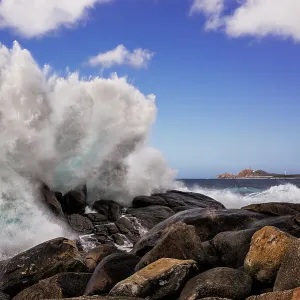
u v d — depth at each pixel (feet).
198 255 19.27
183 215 26.45
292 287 13.88
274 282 15.29
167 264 16.97
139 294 15.84
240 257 19.38
